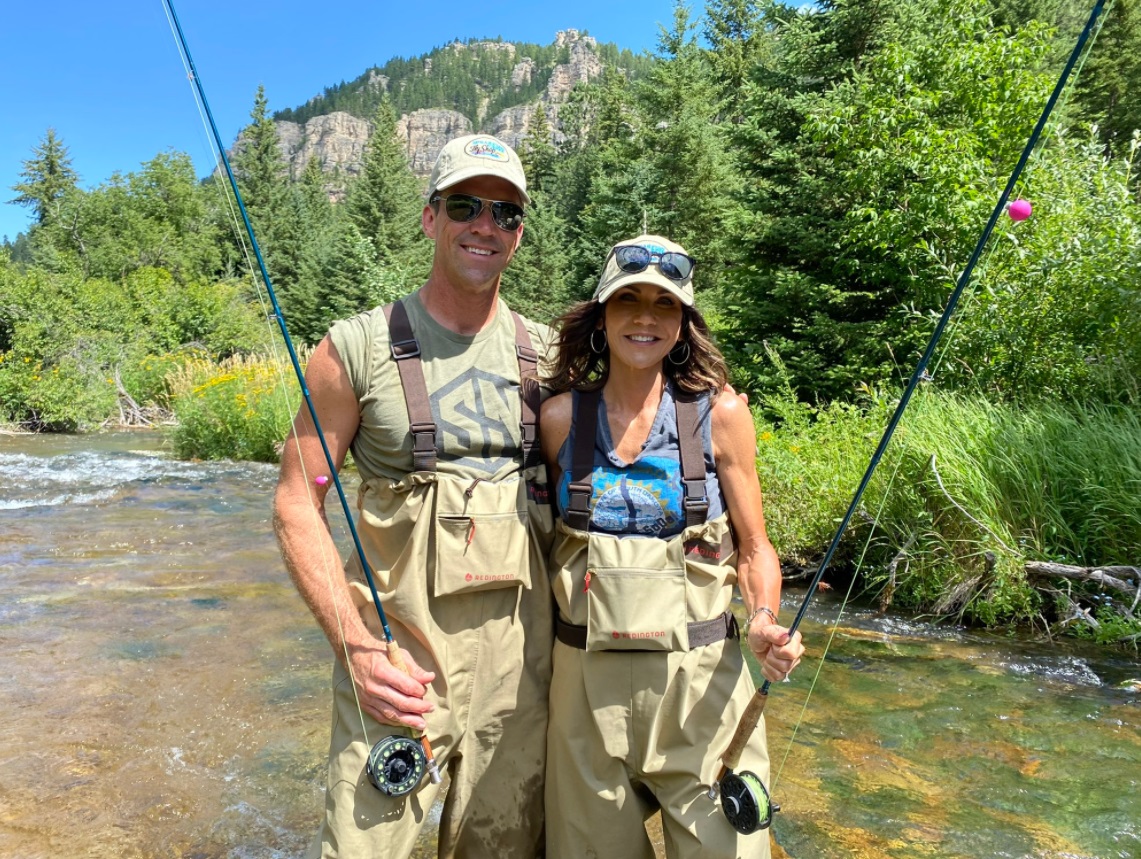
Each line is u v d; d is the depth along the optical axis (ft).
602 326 6.11
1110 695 11.71
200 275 134.72
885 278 28.30
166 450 40.22
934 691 11.87
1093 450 16.19
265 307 6.11
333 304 105.60
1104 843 8.04
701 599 5.85
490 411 5.98
